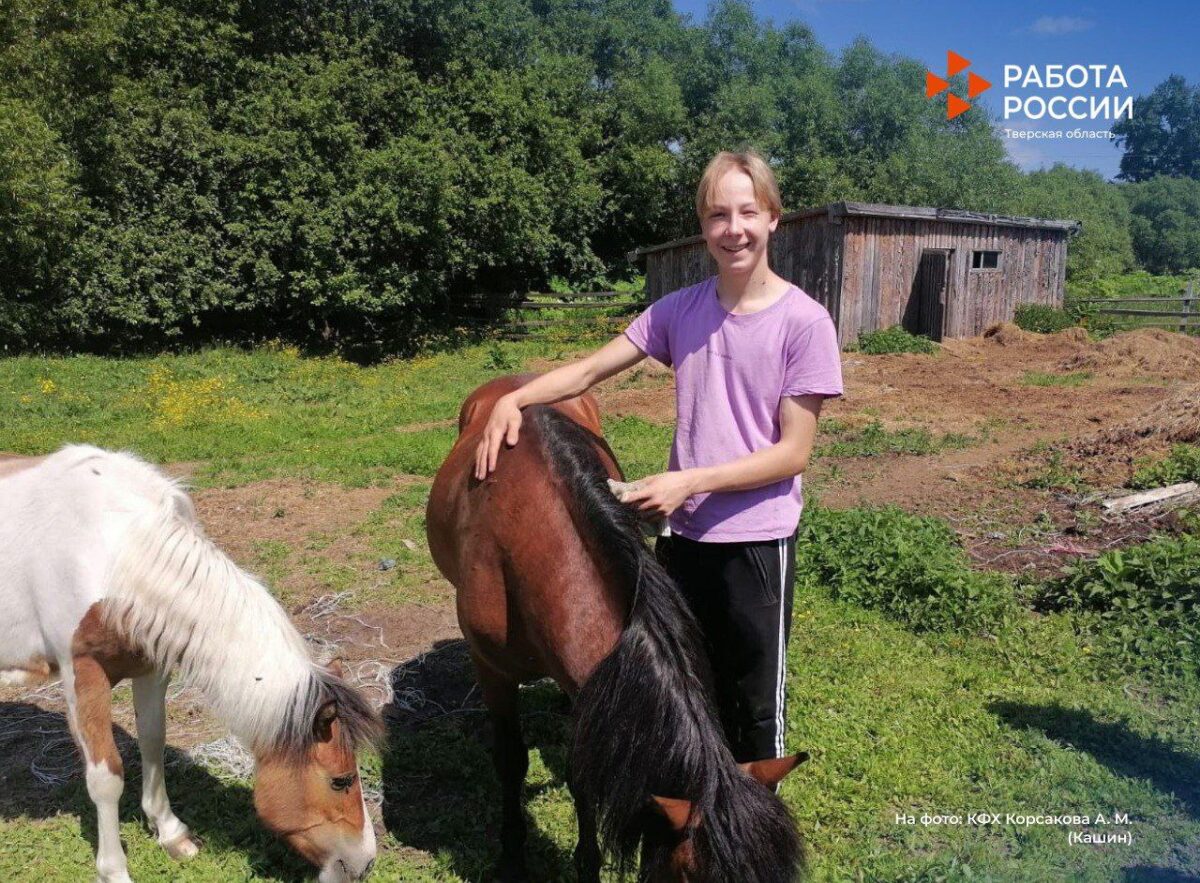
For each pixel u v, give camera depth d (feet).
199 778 11.10
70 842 9.89
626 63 103.40
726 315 7.64
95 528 8.75
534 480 7.96
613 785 6.35
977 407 35.94
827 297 55.83
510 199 63.36
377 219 59.52
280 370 52.39
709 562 7.88
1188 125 249.55
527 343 66.54
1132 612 14.76
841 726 11.98
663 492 7.28
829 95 104.53
